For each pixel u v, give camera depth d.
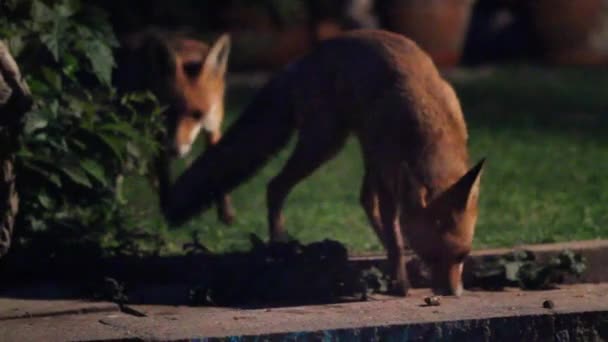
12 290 10.12
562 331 8.98
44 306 9.53
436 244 9.91
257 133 11.90
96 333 8.53
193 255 10.76
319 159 11.55
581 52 31.48
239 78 28.47
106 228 11.23
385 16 29.81
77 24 10.77
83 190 10.83
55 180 10.24
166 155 13.45
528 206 14.08
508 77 28.66
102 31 10.88
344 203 14.72
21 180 10.31
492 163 17.31
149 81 14.08
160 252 11.52
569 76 28.92
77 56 10.85
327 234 12.78
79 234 10.77
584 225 12.66
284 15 29.30
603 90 26.45
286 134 11.95
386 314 8.98
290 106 11.77
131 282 10.59
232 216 13.35
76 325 8.89
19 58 10.43
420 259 10.36
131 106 11.72
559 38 31.38
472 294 10.19
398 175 10.37
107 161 10.77
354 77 11.05
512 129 20.70
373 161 10.79
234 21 29.50
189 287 10.37
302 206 14.54
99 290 9.95
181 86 14.05
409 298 10.25
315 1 29.17
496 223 13.04
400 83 10.63
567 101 24.58
